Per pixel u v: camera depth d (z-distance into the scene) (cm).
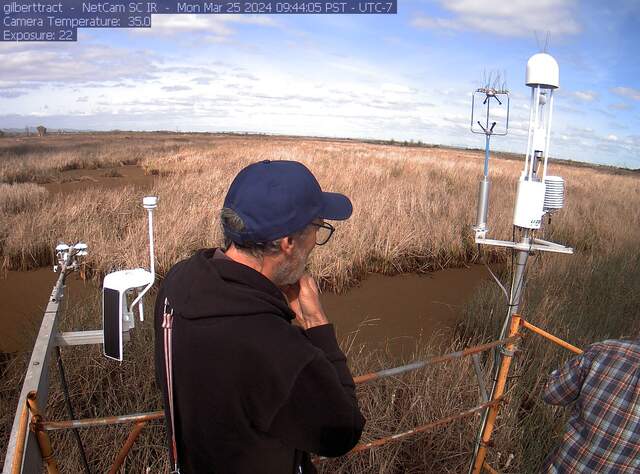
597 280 611
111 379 341
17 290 588
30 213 822
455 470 285
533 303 506
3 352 423
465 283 693
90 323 407
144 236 677
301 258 117
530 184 225
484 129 239
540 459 300
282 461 109
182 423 107
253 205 107
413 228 809
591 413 179
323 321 125
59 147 2677
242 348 97
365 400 311
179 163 1819
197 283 105
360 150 3222
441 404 305
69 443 276
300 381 98
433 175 1653
